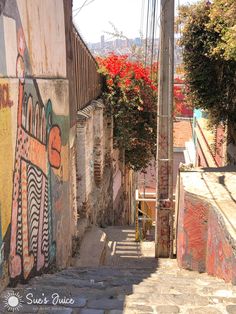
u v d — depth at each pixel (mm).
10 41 4023
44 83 5492
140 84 13953
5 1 3855
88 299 3869
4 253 3840
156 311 3693
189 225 7367
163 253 9023
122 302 3855
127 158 16953
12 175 4066
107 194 13391
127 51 15781
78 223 9219
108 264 9062
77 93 9172
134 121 14492
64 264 6836
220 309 3768
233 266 5137
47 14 5766
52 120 5953
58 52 6508
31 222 4832
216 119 10797
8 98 3928
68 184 7176
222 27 8773
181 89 11047
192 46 9930
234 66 9727
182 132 26562
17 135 4238
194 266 7359
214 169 8914
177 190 9500
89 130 9977
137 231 11359
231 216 6023
